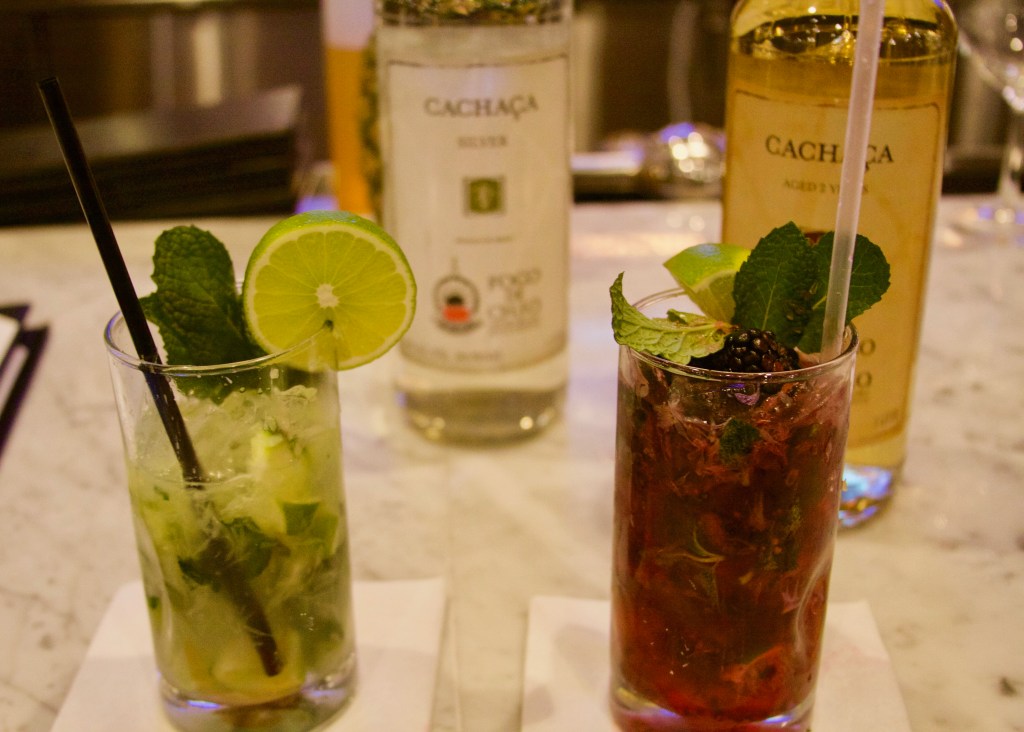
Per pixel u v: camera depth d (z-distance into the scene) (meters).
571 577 0.72
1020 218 1.34
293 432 0.54
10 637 0.68
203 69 2.31
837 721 0.58
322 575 0.57
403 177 0.83
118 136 1.45
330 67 1.17
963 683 0.62
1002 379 0.97
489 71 0.78
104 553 0.75
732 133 0.72
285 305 0.59
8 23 2.16
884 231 0.69
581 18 2.30
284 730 0.58
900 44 0.65
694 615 0.53
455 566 0.73
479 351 0.86
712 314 0.57
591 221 1.36
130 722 0.59
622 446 0.55
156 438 0.53
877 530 0.76
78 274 1.20
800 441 0.50
